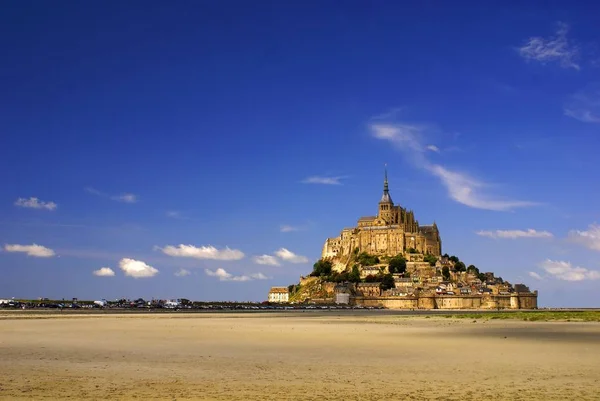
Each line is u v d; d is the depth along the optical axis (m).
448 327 130.25
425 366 57.12
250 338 91.81
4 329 106.06
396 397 41.00
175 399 40.00
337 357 64.81
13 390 42.28
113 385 45.03
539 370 54.38
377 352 70.56
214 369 54.28
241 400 39.72
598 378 49.50
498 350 73.44
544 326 135.88
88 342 80.44
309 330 115.50
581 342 86.31
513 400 39.97
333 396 41.28
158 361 59.97
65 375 49.56
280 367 56.00
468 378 49.41
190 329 114.25
